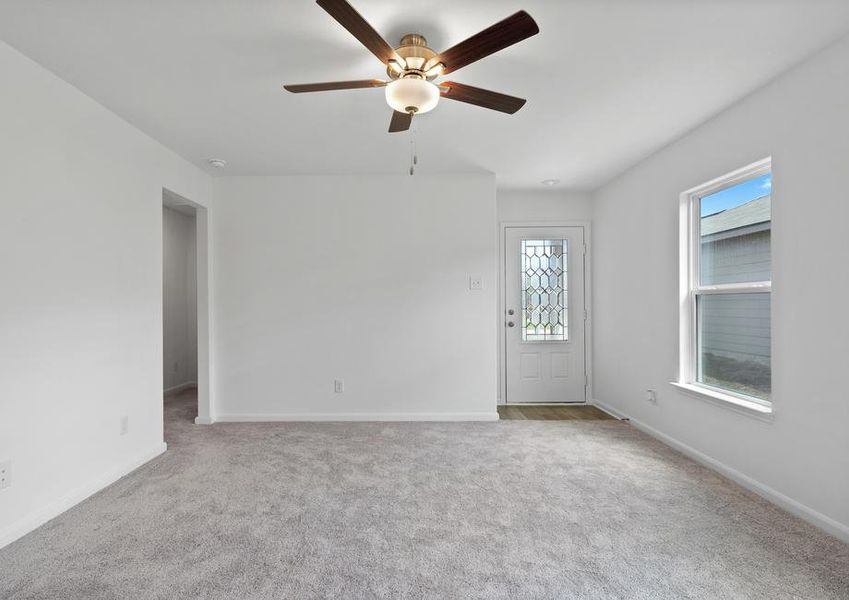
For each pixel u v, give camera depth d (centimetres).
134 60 217
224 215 417
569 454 318
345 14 152
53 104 230
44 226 224
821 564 182
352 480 272
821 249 209
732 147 268
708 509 231
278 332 416
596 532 209
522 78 235
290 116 284
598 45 204
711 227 305
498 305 492
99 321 262
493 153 358
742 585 169
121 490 258
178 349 577
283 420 415
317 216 417
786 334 229
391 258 416
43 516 219
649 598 162
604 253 458
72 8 178
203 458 312
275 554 192
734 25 189
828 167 205
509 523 218
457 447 334
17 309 209
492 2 175
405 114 222
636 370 391
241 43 203
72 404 241
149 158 315
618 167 397
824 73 207
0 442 200
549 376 492
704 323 312
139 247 302
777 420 235
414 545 199
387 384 416
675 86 244
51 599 163
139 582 173
